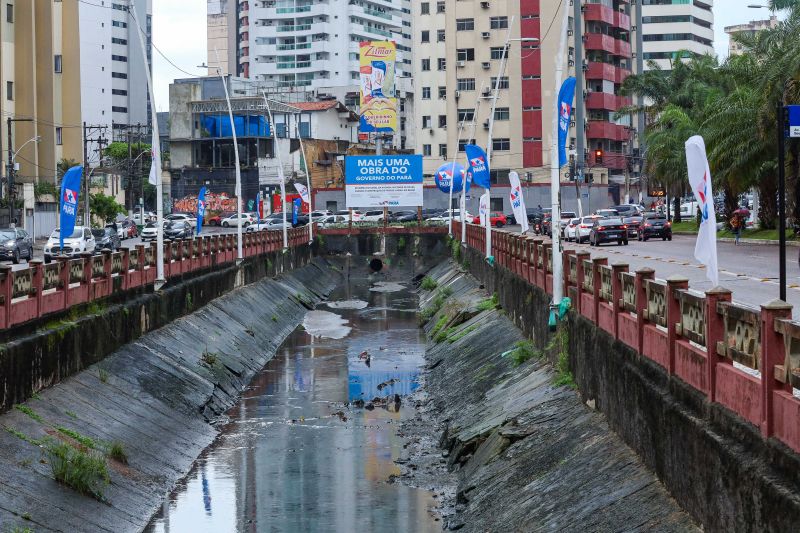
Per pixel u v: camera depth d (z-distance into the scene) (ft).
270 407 107.45
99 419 77.41
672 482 43.42
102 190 385.91
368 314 197.57
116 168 412.77
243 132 398.21
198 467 81.46
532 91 384.06
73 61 380.58
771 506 31.12
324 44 586.45
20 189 296.10
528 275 101.14
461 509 65.77
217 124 400.47
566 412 68.03
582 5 388.78
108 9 485.15
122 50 515.91
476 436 78.54
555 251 79.00
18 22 333.83
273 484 76.02
